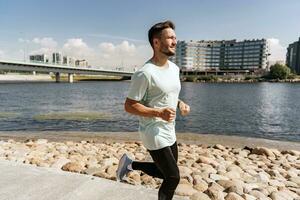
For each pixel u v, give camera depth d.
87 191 3.95
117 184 4.17
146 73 2.54
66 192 3.91
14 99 39.66
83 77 196.12
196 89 81.69
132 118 21.39
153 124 2.67
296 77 155.12
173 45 2.60
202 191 4.80
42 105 31.83
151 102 2.64
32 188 4.03
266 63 180.88
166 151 2.68
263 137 16.00
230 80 161.12
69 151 8.95
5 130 16.17
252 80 159.62
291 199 4.75
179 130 17.64
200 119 22.30
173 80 2.66
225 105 34.97
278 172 6.59
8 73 182.38
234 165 7.02
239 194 4.70
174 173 2.72
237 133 17.06
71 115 22.69
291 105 35.56
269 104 36.75
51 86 85.94
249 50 184.62
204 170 6.19
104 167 6.28
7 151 8.41
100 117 21.77
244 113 26.83
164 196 2.82
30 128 17.00
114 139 12.61
